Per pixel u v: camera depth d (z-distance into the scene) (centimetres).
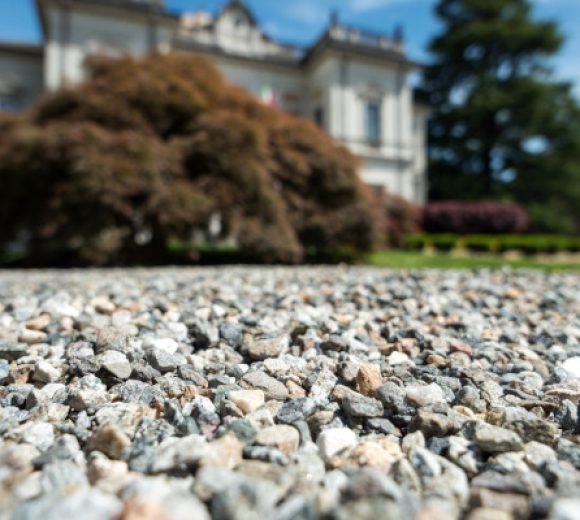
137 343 155
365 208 748
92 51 1330
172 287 309
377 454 83
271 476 74
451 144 2297
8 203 684
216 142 663
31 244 708
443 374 132
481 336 183
